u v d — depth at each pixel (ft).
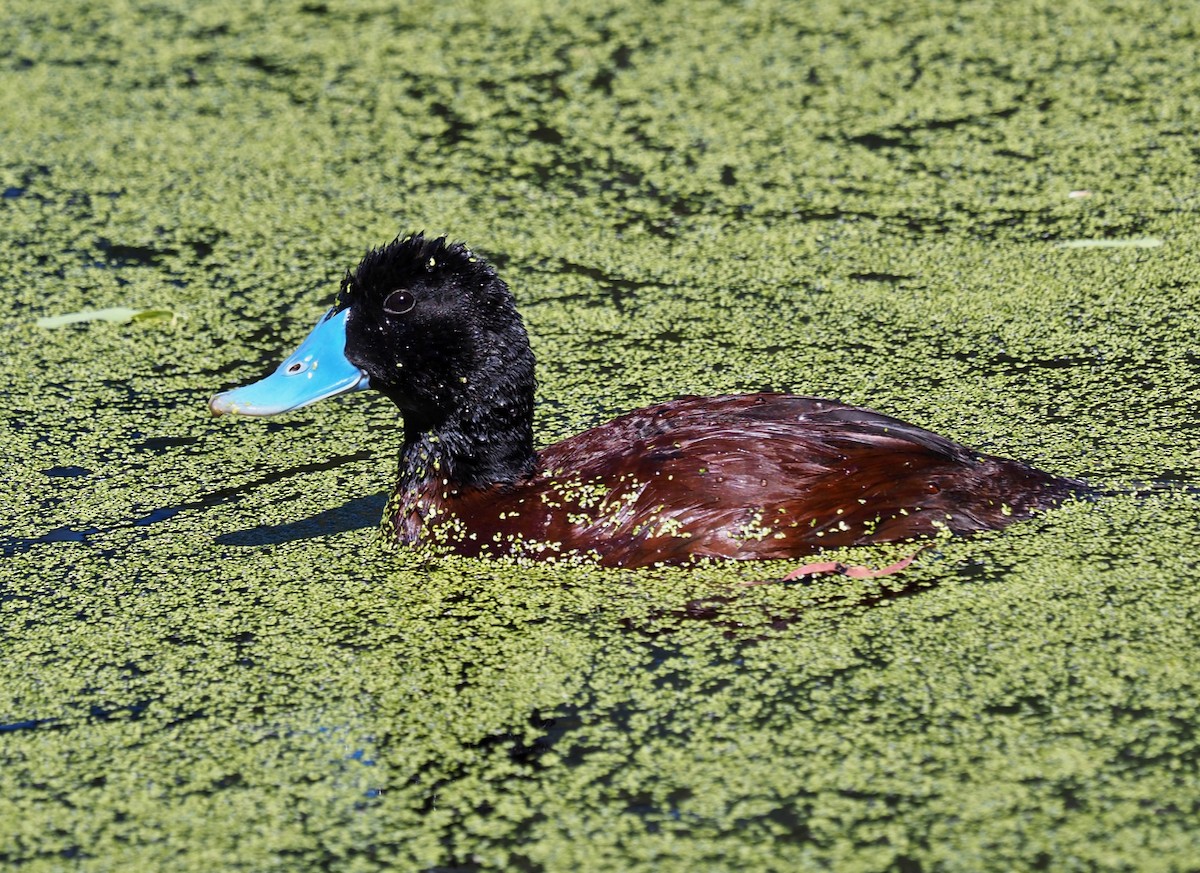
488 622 33.47
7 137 65.72
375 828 27.14
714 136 62.39
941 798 26.73
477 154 62.39
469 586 35.01
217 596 35.53
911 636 31.60
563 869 25.73
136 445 43.73
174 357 49.16
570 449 37.22
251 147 63.98
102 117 67.26
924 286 50.47
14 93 69.92
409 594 34.96
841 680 30.37
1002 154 59.11
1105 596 32.48
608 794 27.58
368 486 40.96
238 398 37.45
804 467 34.65
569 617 33.35
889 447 35.24
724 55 69.77
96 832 27.43
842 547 34.12
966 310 48.73
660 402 44.27
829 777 27.53
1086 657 30.48
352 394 46.60
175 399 46.47
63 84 70.79
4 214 59.36
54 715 31.14
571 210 57.52
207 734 30.19
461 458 36.86
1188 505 36.14
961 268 51.39
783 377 45.42
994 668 30.35
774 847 25.85
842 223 55.11
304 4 79.61
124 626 34.42
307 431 44.42
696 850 25.94
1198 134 59.31
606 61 69.97
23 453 43.39
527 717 30.07
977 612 32.24
